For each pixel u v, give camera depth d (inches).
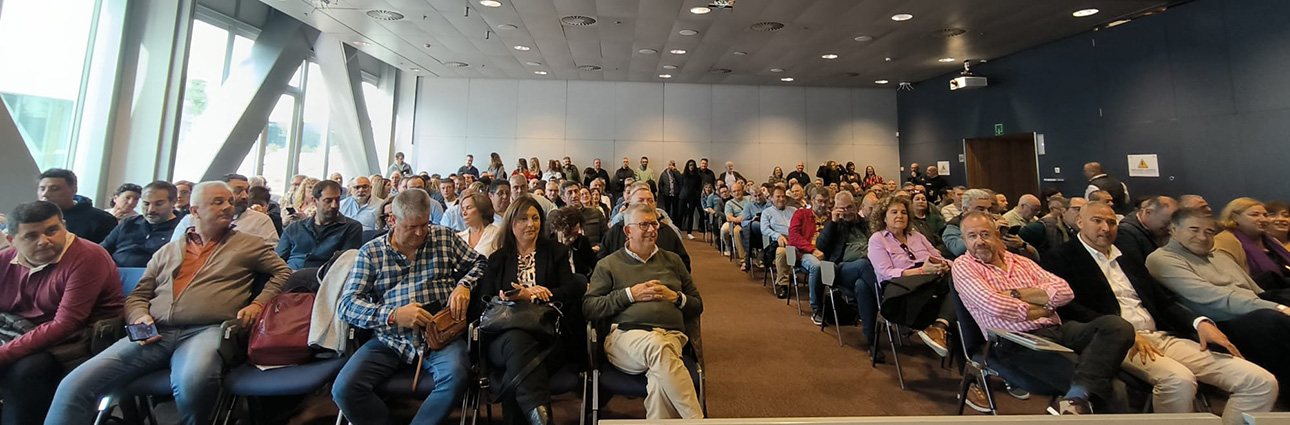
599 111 413.1
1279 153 188.1
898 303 105.0
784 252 177.8
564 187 166.9
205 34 244.5
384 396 72.8
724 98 418.9
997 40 278.8
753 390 101.5
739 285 198.2
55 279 74.9
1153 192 232.2
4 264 76.3
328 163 347.6
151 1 201.8
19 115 170.6
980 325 84.6
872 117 416.2
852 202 144.3
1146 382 75.8
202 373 69.7
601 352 81.0
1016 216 159.3
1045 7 229.0
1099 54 257.9
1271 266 97.9
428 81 406.6
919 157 392.2
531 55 324.5
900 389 102.1
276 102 278.7
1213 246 93.7
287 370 74.2
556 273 88.1
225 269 82.7
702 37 278.5
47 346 71.3
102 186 194.4
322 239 119.3
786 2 224.5
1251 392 70.4
